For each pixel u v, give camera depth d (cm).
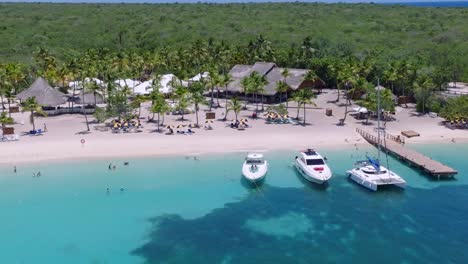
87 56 11675
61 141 7194
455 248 4309
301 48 12925
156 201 5297
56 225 4738
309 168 5841
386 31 17425
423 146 7150
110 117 8462
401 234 4569
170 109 8031
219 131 7775
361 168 5894
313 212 5053
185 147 7006
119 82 10038
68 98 10031
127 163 6334
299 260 4128
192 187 5681
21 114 8981
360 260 4125
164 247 4341
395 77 9625
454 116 8000
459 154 6788
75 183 5759
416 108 9194
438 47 14062
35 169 6156
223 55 12000
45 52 11856
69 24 19675
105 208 5119
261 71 10462
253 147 7044
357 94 10056
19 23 19525
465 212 5016
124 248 4325
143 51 13912
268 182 5859
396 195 5466
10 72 9744
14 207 5116
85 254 4219
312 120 8519
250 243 4416
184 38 17112
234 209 5125
